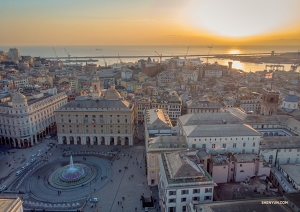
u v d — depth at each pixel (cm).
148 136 16312
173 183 10562
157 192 14138
